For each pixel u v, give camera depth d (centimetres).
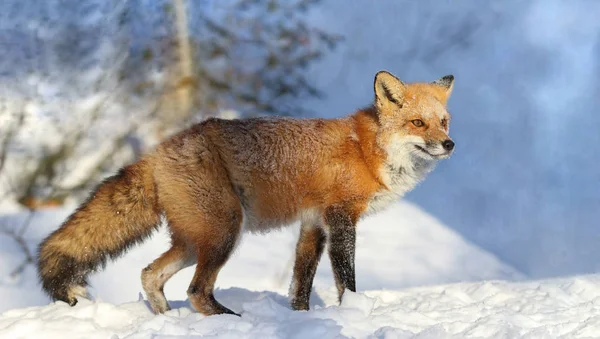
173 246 934
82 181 1534
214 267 900
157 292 912
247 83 1827
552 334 789
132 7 1916
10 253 1301
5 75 1770
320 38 2002
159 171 913
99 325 828
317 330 742
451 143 923
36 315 873
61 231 924
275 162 945
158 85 1756
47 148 1552
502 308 931
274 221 977
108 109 1712
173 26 1830
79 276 936
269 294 1020
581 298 1000
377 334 757
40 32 1897
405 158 962
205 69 1811
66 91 1758
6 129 1594
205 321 789
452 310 920
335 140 959
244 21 1923
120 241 941
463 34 2117
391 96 957
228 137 933
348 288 934
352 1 2211
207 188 903
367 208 980
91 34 1898
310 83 1953
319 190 958
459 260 1391
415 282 1279
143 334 762
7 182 1511
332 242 949
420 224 1538
